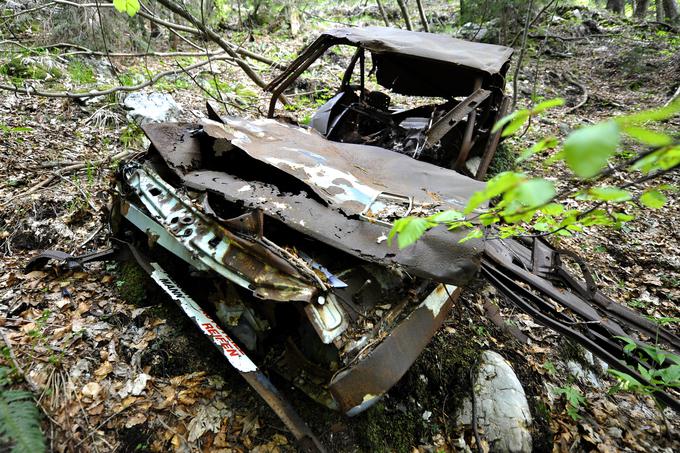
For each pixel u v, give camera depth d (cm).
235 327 238
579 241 464
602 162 62
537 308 264
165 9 803
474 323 312
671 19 1332
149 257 295
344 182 237
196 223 225
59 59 632
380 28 404
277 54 939
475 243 196
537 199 74
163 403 225
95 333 258
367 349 191
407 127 393
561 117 783
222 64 840
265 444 216
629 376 213
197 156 262
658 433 270
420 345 208
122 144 498
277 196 223
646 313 368
